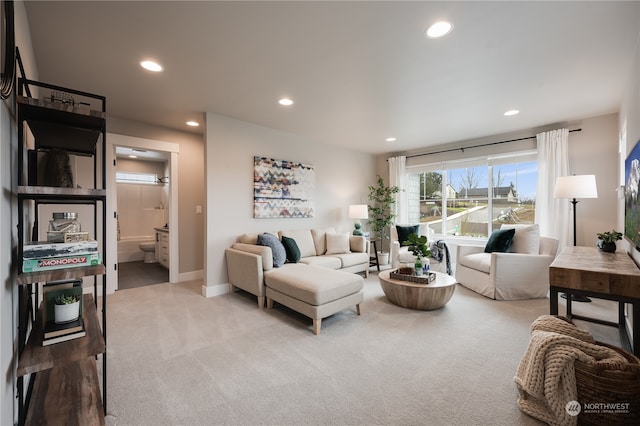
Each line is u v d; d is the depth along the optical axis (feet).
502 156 15.14
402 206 18.90
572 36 6.70
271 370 6.35
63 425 3.91
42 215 10.65
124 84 9.11
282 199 14.47
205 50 7.25
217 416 4.94
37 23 6.11
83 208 11.45
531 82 9.09
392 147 18.20
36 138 5.49
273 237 12.00
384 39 6.82
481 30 6.48
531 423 4.79
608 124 12.06
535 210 13.60
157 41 6.86
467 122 13.12
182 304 10.75
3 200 3.67
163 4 5.59
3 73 3.72
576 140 12.79
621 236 9.04
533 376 4.96
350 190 18.71
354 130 14.42
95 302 6.48
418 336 8.07
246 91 9.70
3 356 3.55
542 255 11.67
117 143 12.32
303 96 10.16
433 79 8.88
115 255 12.35
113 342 7.63
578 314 9.80
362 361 6.73
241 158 12.89
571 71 8.38
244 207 13.00
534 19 6.09
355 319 9.32
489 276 11.57
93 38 6.70
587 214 12.50
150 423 4.77
